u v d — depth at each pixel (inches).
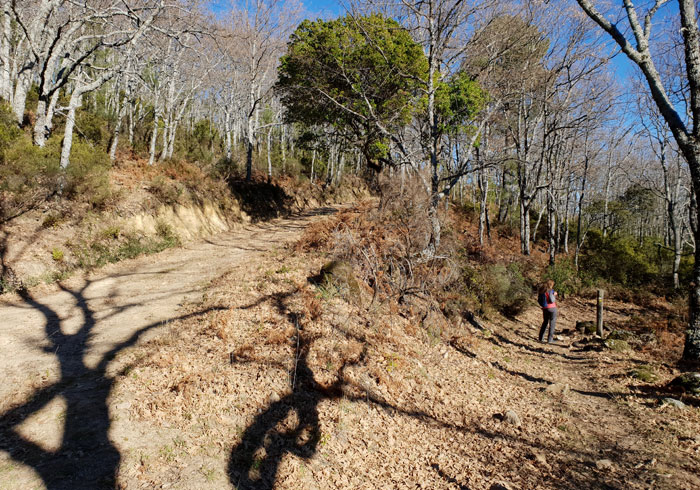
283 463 150.0
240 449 151.3
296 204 1141.7
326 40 616.4
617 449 187.8
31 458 128.9
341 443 173.0
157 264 457.4
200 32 541.6
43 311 284.5
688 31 282.0
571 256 1034.1
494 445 193.3
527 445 194.4
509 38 527.5
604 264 834.2
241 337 241.8
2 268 321.7
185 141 1058.7
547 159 831.1
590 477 163.3
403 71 605.3
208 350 220.4
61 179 422.9
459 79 577.6
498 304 495.2
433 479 162.7
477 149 861.2
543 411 237.5
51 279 347.6
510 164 912.3
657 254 962.7
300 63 658.8
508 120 823.7
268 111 1643.7
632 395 253.0
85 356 209.6
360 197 1680.6
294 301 306.0
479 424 216.7
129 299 323.3
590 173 1165.7
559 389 272.4
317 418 183.2
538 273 711.1
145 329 252.4
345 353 246.4
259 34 1051.3
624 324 481.7
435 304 376.8
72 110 460.4
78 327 255.6
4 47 609.9
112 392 173.2
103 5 593.0
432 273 398.6
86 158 498.9
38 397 165.9
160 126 968.3
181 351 217.0
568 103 800.9
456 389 259.4
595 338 414.3
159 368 196.5
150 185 600.1
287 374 206.2
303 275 373.1
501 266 558.6
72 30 472.4
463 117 598.9
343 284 340.8
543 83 694.5
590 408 241.0
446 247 467.5
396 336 303.4
